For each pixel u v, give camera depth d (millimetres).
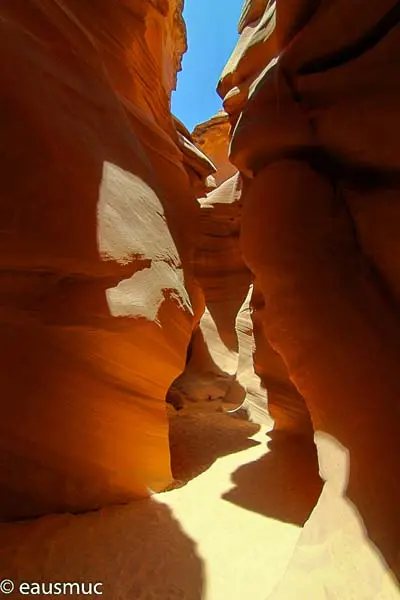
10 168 3768
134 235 5035
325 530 2947
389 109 3438
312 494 4934
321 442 3436
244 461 6488
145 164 6164
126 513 4402
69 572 3332
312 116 4109
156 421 5281
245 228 4727
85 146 4586
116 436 4734
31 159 3867
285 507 4598
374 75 3590
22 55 4094
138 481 4902
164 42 10203
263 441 7805
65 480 4352
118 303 4613
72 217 4168
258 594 3086
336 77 3918
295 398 7125
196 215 9500
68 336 4398
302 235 4059
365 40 3896
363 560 2625
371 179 3924
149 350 5016
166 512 4480
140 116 7715
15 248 3824
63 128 4305
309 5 4629
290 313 4047
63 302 4324
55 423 4320
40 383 4270
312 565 2777
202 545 3795
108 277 4629
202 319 14836
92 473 4508
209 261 15406
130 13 7945
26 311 4152
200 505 4691
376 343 3377
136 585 3191
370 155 3729
